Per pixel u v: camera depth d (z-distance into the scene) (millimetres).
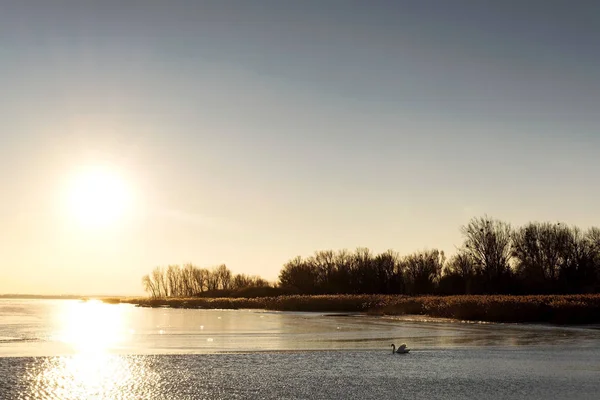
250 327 61438
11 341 44938
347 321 71438
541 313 67250
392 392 23516
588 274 126062
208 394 23266
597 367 29797
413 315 84188
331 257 173250
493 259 128750
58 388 24359
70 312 111312
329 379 26328
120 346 40750
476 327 59250
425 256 157875
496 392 23422
